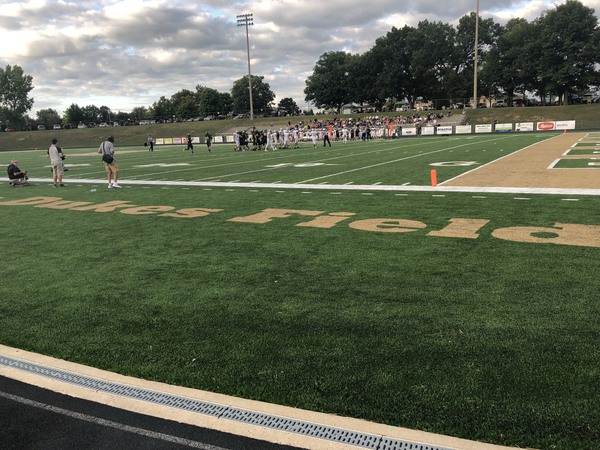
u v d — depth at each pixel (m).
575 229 6.84
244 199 11.07
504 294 4.48
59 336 3.98
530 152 22.00
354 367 3.28
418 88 83.12
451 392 2.92
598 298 4.30
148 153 36.56
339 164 19.45
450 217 8.03
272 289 4.93
